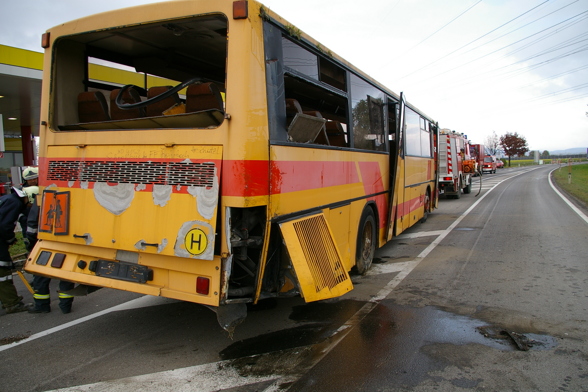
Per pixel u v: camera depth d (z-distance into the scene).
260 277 3.68
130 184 3.84
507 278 6.34
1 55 10.63
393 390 3.27
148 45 4.71
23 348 4.12
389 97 7.96
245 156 3.42
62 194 4.21
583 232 9.86
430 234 10.35
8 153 24.56
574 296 5.43
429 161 12.31
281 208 3.82
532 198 18.53
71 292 4.59
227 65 3.50
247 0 3.48
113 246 3.88
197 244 3.46
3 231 5.05
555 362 3.69
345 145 5.67
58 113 4.53
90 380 3.46
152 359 3.86
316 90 5.01
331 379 3.45
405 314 4.93
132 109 4.42
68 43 4.62
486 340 4.17
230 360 3.82
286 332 4.47
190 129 3.62
